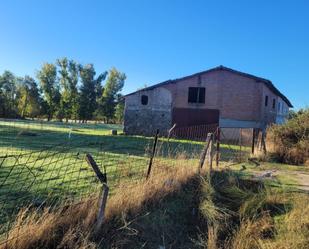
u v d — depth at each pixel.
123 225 6.35
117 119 85.56
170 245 6.55
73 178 8.26
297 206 8.12
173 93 34.28
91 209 6.03
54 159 10.89
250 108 33.22
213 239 6.73
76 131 30.69
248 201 8.33
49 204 6.27
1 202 6.20
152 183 7.89
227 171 11.23
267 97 35.50
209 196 8.34
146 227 6.69
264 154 16.09
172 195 8.17
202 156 10.20
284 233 7.00
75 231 5.62
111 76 84.62
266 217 7.68
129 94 34.53
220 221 7.56
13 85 82.88
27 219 5.30
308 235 6.85
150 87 34.28
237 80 33.47
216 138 12.62
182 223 7.38
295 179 11.60
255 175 11.62
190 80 34.09
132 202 6.90
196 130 32.62
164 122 34.09
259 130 17.73
